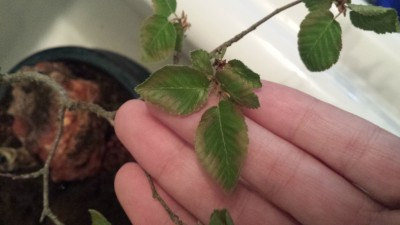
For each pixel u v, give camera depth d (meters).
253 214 0.16
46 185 0.15
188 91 0.12
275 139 0.15
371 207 0.15
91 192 0.20
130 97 0.20
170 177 0.15
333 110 0.15
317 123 0.15
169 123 0.14
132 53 0.22
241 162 0.12
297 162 0.15
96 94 0.20
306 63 0.12
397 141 0.14
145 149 0.15
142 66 0.22
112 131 0.20
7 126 0.21
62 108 0.15
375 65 0.16
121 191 0.16
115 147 0.20
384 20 0.11
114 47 0.22
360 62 0.16
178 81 0.12
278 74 0.16
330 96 0.16
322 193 0.15
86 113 0.19
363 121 0.15
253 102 0.12
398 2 0.16
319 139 0.15
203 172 0.15
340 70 0.16
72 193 0.20
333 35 0.12
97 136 0.20
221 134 0.12
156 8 0.13
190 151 0.15
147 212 0.16
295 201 0.15
